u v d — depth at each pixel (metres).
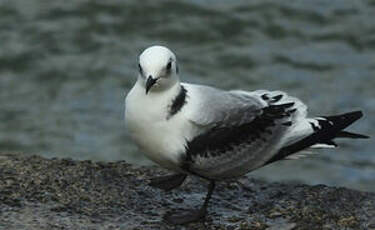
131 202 10.03
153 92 9.27
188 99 9.41
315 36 22.86
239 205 10.27
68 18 23.17
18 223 9.30
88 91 20.22
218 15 23.42
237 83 20.77
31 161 10.83
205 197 10.41
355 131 18.77
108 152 18.06
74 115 19.39
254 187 10.78
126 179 10.59
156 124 9.27
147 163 17.67
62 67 21.11
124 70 21.03
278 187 10.79
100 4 23.80
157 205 10.04
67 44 22.03
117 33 22.59
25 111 19.50
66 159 10.98
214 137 9.47
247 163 9.73
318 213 9.96
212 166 9.57
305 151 9.99
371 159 17.89
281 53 22.03
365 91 20.48
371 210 10.17
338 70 21.42
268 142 9.76
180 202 10.20
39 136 18.58
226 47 22.22
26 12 23.36
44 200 9.85
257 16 23.48
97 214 9.66
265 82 20.83
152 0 23.98
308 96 20.31
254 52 22.05
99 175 10.60
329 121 10.07
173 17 23.31
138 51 21.84
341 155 18.00
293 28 23.09
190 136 9.35
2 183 10.13
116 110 19.56
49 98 20.00
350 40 22.67
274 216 9.91
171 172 10.90
